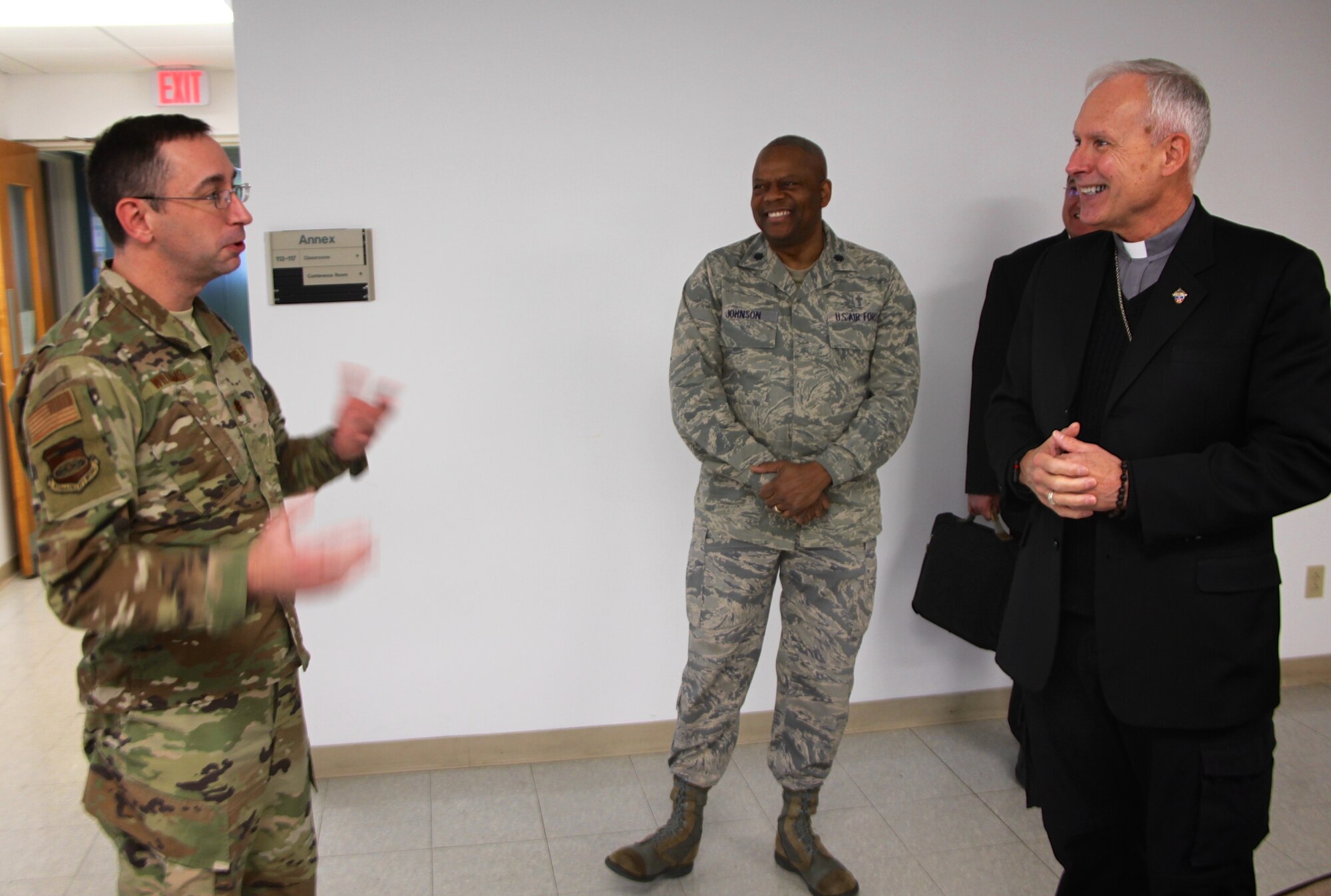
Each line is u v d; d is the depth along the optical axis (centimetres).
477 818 243
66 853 233
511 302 254
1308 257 147
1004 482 176
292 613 155
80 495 125
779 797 253
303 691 259
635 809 247
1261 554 153
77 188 521
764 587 211
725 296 208
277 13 235
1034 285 180
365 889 215
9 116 493
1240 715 150
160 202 136
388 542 257
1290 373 145
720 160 258
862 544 209
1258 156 290
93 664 140
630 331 260
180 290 144
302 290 244
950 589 247
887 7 260
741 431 201
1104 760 169
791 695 217
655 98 253
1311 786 256
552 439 261
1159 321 152
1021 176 275
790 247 204
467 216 249
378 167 244
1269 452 144
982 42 267
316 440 173
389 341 251
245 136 239
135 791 139
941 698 293
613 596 270
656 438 265
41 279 494
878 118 264
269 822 159
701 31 252
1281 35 285
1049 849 231
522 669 268
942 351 278
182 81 492
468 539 261
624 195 255
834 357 206
